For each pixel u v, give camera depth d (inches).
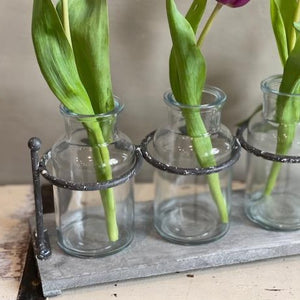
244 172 23.6
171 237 18.8
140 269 17.8
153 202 20.7
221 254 18.2
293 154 19.0
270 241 18.7
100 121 17.1
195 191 20.1
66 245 18.4
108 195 18.0
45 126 22.2
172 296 17.3
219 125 18.4
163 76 21.3
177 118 18.1
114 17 20.1
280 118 18.5
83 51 16.5
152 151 20.3
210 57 21.0
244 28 20.6
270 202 20.3
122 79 21.3
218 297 17.2
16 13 20.0
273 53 21.1
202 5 17.0
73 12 16.3
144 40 20.6
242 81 21.5
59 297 17.4
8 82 21.2
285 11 18.3
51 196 22.0
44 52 15.7
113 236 18.4
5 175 23.2
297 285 17.7
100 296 17.4
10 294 17.4
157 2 19.9
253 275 18.1
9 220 20.8
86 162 17.6
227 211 19.3
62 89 16.2
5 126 22.1
